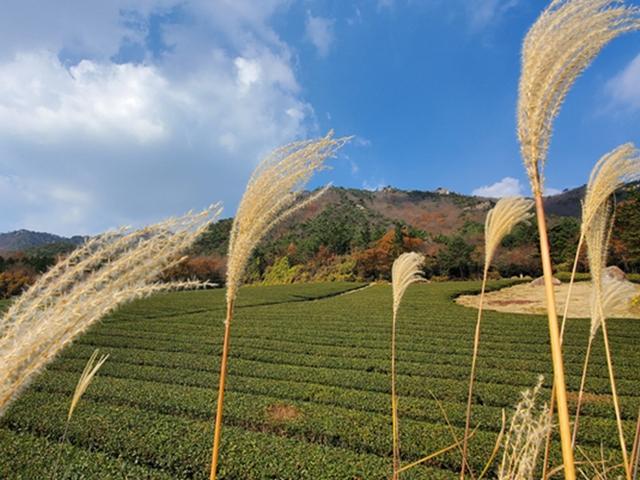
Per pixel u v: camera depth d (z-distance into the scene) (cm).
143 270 105
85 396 1049
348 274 6412
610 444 795
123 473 671
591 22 145
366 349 1688
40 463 690
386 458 725
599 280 241
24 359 94
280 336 1941
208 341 1819
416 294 3800
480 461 709
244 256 181
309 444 773
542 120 153
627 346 1714
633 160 192
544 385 1220
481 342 1823
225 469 689
